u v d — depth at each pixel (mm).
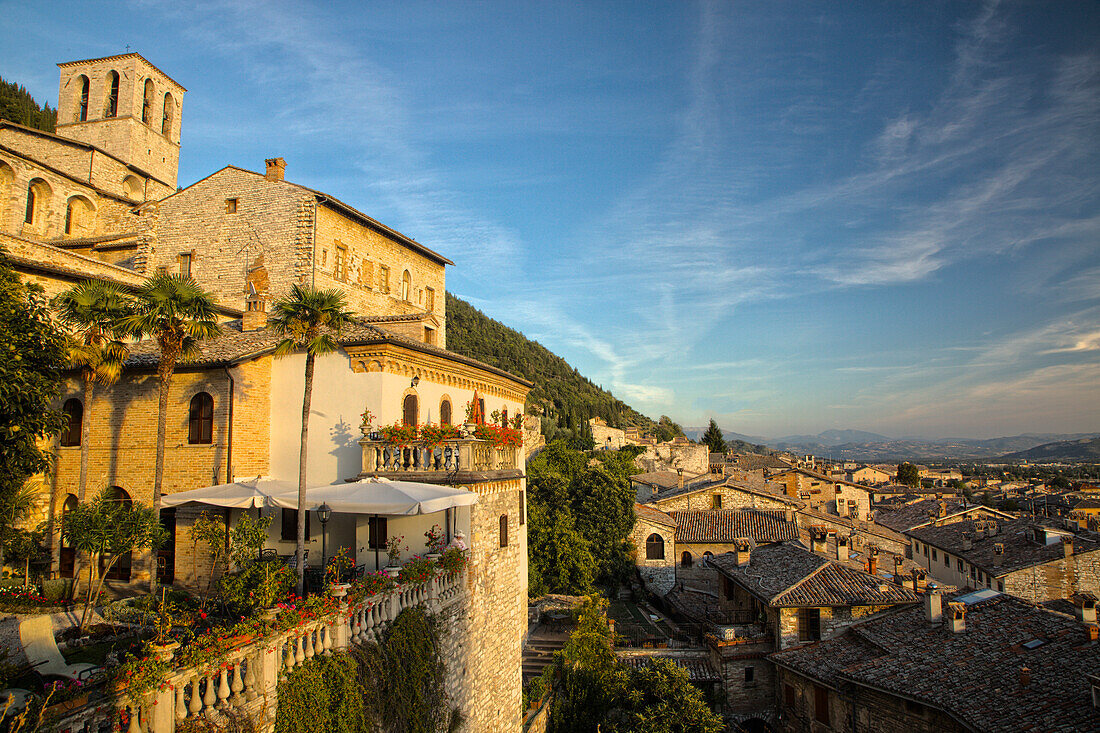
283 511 23625
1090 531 50312
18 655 12336
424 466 23094
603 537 53094
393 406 24531
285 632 13016
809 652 30562
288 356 25562
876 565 37312
